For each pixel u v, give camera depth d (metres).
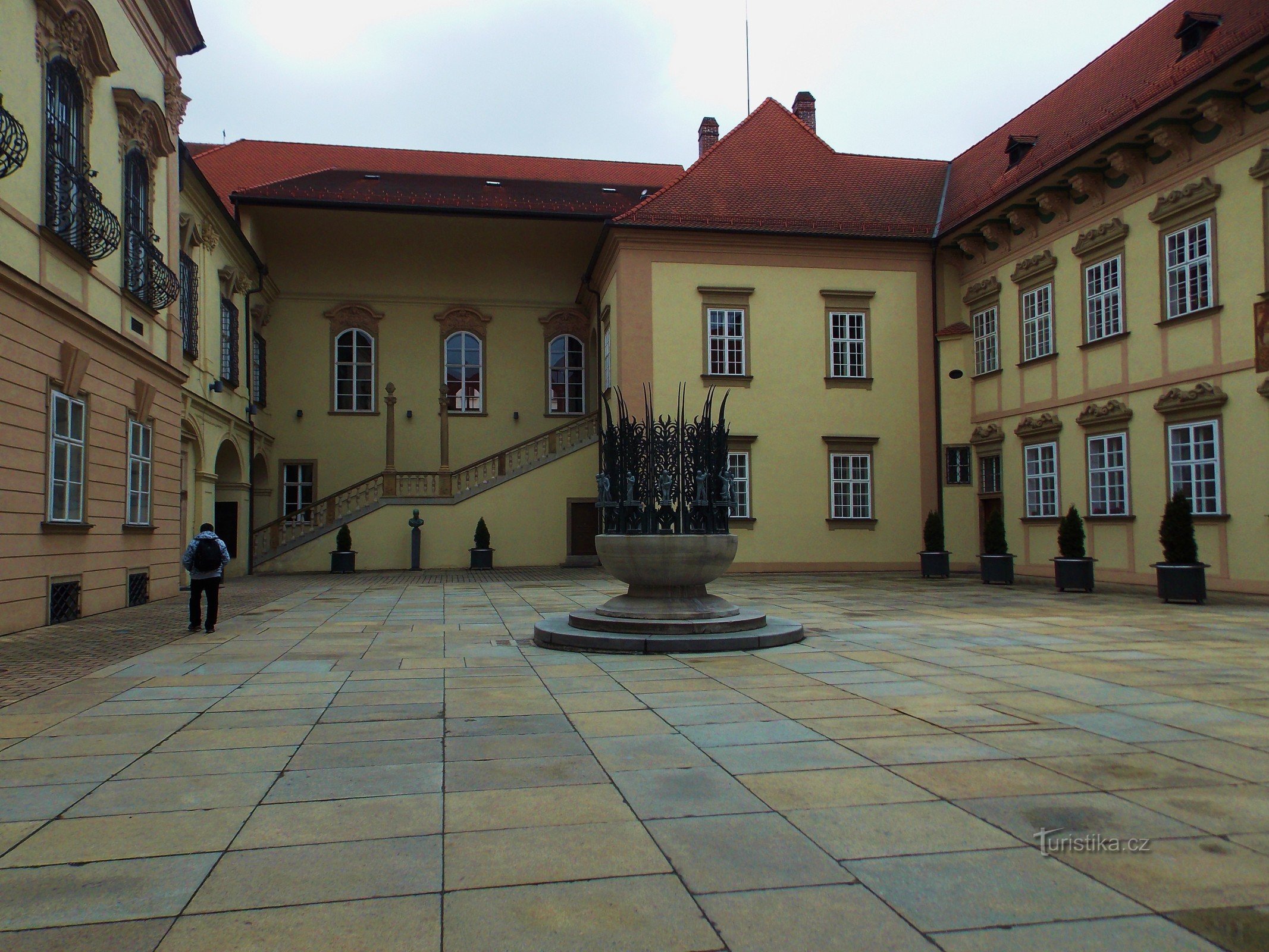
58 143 12.59
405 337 30.52
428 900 3.24
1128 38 22.12
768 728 5.91
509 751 5.35
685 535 10.48
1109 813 4.15
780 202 26.11
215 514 24.69
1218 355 16.80
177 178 17.50
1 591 10.88
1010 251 23.39
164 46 16.91
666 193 25.73
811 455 25.30
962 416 25.41
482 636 11.01
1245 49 15.17
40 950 2.86
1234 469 16.45
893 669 8.28
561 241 31.33
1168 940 2.90
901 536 25.45
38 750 5.43
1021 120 25.50
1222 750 5.29
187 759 5.20
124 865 3.60
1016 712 6.37
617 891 3.32
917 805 4.27
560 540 27.14
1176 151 17.70
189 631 11.48
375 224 29.66
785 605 14.98
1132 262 18.95
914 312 25.89
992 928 3.00
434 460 30.39
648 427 10.90
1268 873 3.44
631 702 6.80
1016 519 23.08
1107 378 19.77
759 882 3.39
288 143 33.41
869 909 3.15
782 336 25.36
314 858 3.66
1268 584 15.77
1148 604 14.96
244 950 2.87
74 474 12.92
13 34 11.08
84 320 12.89
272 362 29.61
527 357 31.17
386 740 5.65
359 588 19.28
